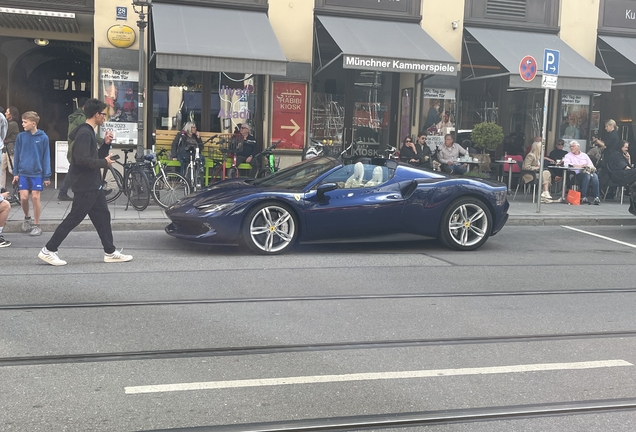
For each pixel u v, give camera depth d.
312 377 4.09
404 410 3.65
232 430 3.34
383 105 15.70
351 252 8.41
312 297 6.02
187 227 8.02
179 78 14.12
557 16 15.82
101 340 4.67
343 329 5.09
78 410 3.54
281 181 8.55
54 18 13.84
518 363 4.45
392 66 12.90
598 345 4.89
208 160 13.80
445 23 15.05
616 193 15.04
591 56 16.00
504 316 5.60
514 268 7.66
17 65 16.62
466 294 6.32
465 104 15.80
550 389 4.01
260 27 13.40
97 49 13.27
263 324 5.16
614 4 16.09
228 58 12.02
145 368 4.17
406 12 14.84
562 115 16.30
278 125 14.32
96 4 13.17
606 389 4.03
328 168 8.35
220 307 5.60
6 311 5.30
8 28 15.19
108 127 13.47
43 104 17.03
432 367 4.33
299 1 14.13
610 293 6.57
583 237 10.36
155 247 8.36
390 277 6.96
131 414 3.50
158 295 5.93
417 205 8.36
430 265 7.68
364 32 13.90
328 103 15.17
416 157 13.86
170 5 13.54
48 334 4.76
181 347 4.57
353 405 3.70
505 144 16.30
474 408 3.70
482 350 4.70
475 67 15.58
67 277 6.52
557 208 13.08
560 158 15.55
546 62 11.98
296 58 14.26
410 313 5.60
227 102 14.45
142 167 11.11
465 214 8.69
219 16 13.48
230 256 7.86
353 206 8.10
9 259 7.38
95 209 7.19
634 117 17.00
